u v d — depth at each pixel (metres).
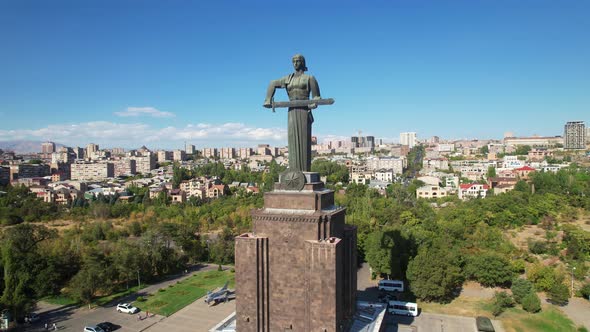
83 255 119.19
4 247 100.62
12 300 87.81
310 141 58.97
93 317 93.69
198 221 188.50
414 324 86.69
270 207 57.09
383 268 110.44
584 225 173.88
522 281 95.81
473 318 89.56
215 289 112.06
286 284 54.41
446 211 184.38
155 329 87.06
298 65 57.91
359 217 160.75
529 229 171.75
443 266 97.50
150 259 122.44
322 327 51.59
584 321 87.00
